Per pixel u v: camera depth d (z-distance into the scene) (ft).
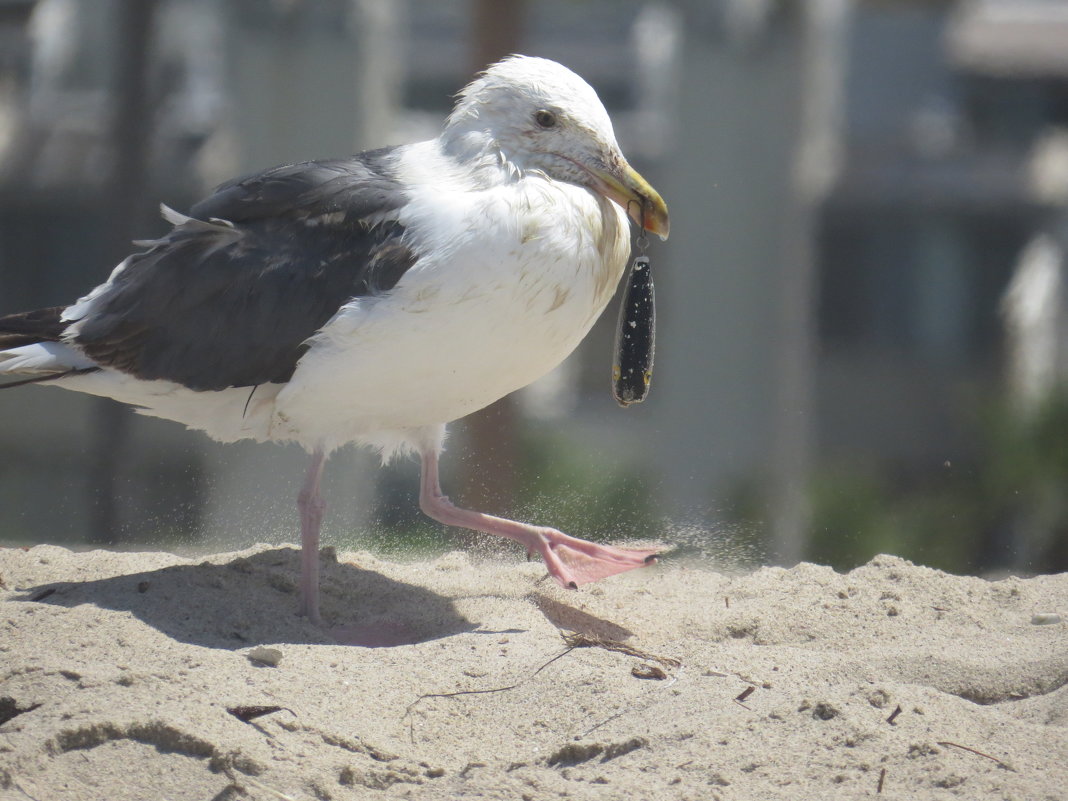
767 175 84.48
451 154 28.22
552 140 27.96
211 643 25.93
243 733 21.81
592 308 27.94
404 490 70.49
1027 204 114.01
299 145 85.20
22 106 112.88
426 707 23.44
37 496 92.58
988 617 28.27
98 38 113.39
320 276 26.96
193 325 27.63
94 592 27.48
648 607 29.30
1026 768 20.79
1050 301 115.85
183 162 103.86
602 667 24.53
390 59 91.66
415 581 30.55
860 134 119.96
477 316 26.45
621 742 21.95
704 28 83.87
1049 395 90.79
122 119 83.35
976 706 22.75
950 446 110.42
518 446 65.05
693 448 84.28
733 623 28.02
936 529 82.02
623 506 70.59
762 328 84.94
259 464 64.34
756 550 49.55
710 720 22.33
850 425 113.19
